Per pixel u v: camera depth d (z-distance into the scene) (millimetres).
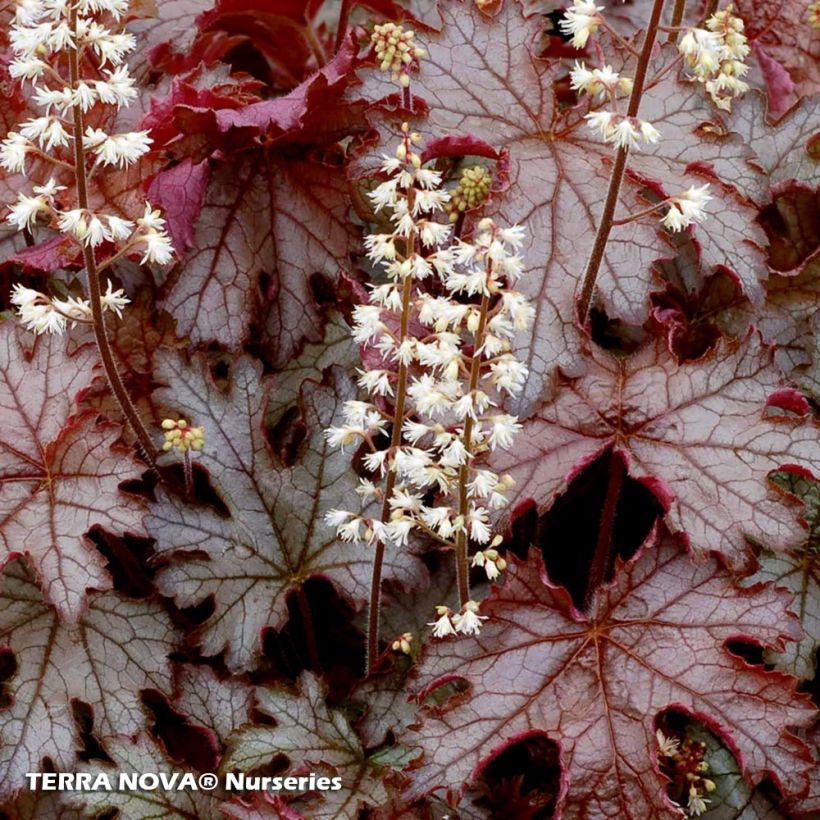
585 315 643
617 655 622
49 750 635
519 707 616
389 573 649
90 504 625
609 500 651
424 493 618
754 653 659
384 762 635
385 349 586
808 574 667
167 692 646
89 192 659
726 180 658
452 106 663
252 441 663
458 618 595
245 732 635
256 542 657
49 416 637
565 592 624
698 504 629
